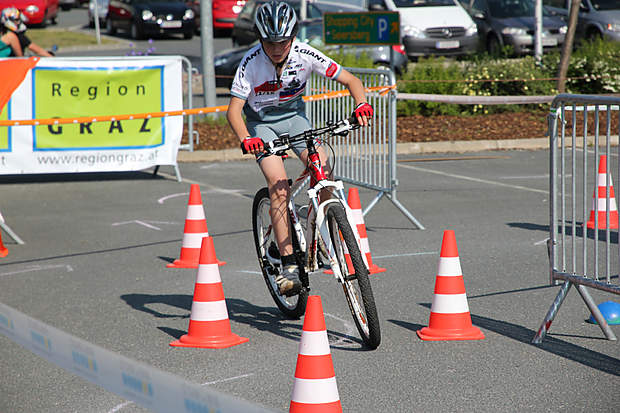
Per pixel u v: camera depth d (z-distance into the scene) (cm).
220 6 4338
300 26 2564
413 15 2797
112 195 1389
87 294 842
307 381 515
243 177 1545
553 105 669
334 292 831
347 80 715
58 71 1434
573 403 548
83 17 5672
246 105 734
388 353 651
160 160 1498
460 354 646
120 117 1153
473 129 1939
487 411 539
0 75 1416
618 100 623
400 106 2073
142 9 4244
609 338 674
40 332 595
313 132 681
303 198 707
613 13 2853
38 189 1445
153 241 1074
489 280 862
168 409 378
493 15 2911
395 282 862
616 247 1003
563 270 680
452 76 2120
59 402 566
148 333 717
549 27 2855
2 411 553
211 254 690
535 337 669
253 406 386
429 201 1304
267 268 775
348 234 636
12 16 1656
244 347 677
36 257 998
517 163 1666
